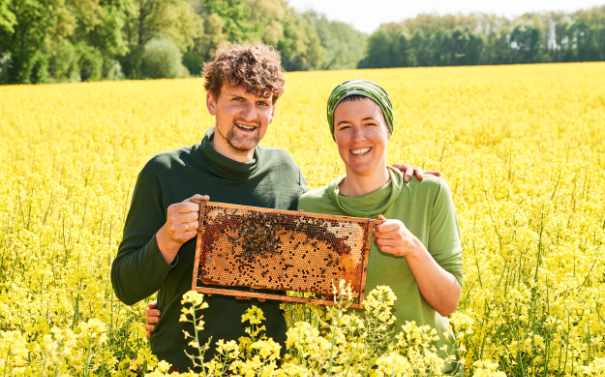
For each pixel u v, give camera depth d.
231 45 3.81
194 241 3.68
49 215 7.20
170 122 19.16
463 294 4.52
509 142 13.87
